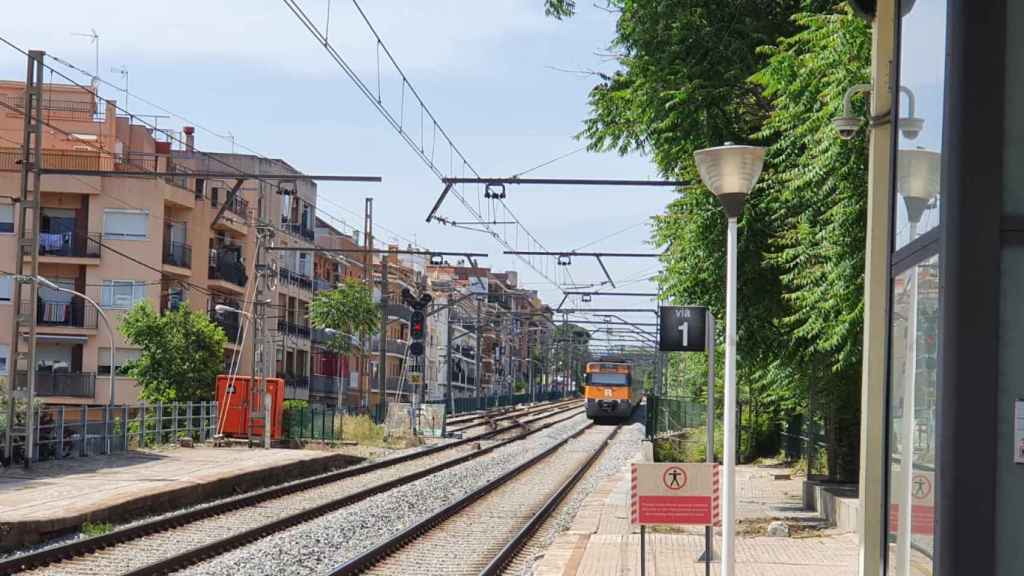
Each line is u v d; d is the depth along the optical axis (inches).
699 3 862.5
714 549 634.2
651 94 874.1
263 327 1571.1
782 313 866.8
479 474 1293.1
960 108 236.1
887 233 324.5
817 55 644.1
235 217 2677.2
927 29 264.5
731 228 472.1
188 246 2509.8
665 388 2427.4
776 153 792.9
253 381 1611.7
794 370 876.6
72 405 2294.5
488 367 5836.6
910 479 277.4
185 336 2218.3
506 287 6171.3
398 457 1502.2
